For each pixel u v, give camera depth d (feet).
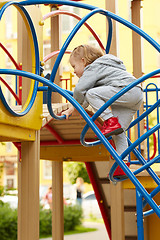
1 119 10.66
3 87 59.06
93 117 8.99
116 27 17.25
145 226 22.63
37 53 12.20
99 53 10.77
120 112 9.91
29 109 11.82
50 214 41.16
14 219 35.35
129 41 47.29
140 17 20.90
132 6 21.11
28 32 11.98
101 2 45.85
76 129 17.44
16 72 9.80
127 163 10.28
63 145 18.65
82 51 10.71
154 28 56.54
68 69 57.47
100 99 9.68
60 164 21.52
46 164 71.56
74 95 10.02
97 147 17.81
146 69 53.31
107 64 9.96
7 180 69.87
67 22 59.47
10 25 70.59
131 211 20.84
